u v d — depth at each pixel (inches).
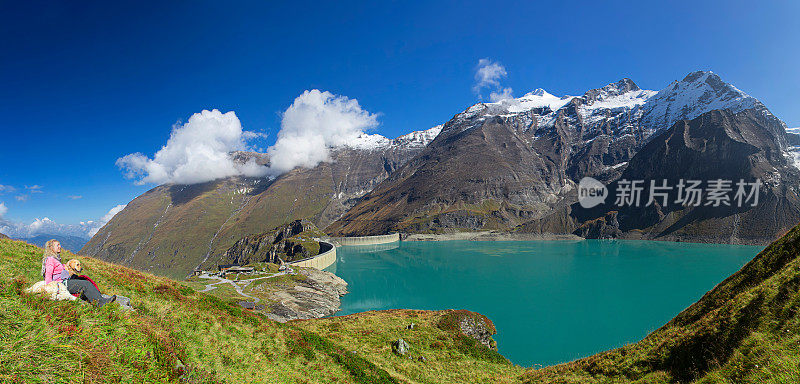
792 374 495.2
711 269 5767.7
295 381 748.6
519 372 1688.0
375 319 2373.3
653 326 3339.1
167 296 909.8
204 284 4416.8
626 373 981.2
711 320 885.8
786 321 639.1
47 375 317.1
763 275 1127.0
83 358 364.5
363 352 1657.2
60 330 383.2
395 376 1229.1
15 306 391.5
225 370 626.2
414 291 5246.1
